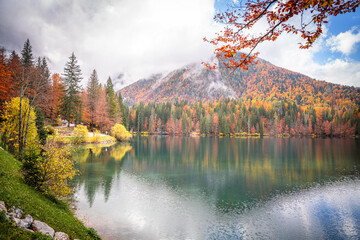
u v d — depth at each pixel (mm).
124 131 73062
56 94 51594
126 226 14422
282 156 46844
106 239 12445
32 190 11984
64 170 13867
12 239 5836
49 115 49812
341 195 22109
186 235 13812
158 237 13281
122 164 34031
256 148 62250
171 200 19781
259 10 5441
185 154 48375
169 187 23625
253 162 39469
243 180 27203
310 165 37062
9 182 10664
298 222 16203
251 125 142125
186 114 157750
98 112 64812
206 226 15148
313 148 62906
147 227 14492
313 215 17438
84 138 51781
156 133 147250
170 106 175625
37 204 10086
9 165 14258
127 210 17016
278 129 141875
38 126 28547
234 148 62219
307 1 4941
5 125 22156
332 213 17844
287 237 14047
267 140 98000
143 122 150375
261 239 13742
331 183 26266
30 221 7926
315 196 21750
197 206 18625
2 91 33281
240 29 6031
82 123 66750
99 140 59000
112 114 76688
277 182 26516
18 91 31531
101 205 17656
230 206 18891
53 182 13578
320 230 15055
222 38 6270
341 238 14047
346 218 16938
